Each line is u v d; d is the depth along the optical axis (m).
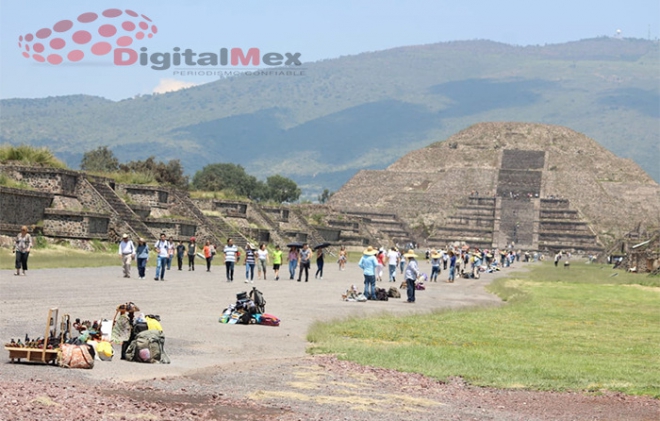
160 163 197.12
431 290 62.97
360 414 18.59
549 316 44.28
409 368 24.72
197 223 102.50
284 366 23.98
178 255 70.81
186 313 36.09
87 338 23.30
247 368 23.30
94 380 19.94
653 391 22.81
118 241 85.50
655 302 57.69
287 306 42.66
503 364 26.20
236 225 121.56
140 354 23.05
